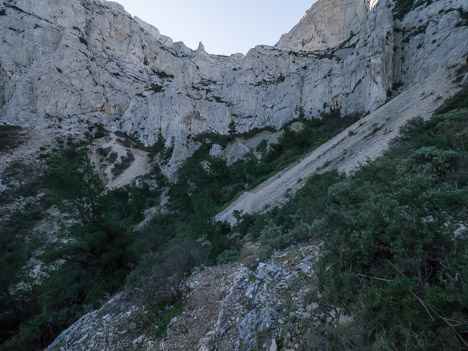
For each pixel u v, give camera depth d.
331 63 54.41
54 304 10.88
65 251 11.53
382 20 38.88
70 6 71.75
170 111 64.19
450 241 2.58
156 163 54.94
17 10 65.00
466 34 28.56
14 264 16.11
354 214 4.09
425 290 2.28
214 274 6.36
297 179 20.59
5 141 46.53
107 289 10.60
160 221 30.02
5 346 8.60
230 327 3.64
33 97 58.72
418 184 3.22
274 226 8.05
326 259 3.65
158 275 5.94
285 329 2.91
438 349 1.90
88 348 4.89
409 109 17.67
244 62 74.19
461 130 7.84
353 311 2.66
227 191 33.16
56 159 13.34
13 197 33.50
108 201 15.02
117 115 71.00
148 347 4.23
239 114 65.50
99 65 71.56
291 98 56.97
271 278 4.21
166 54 94.56
